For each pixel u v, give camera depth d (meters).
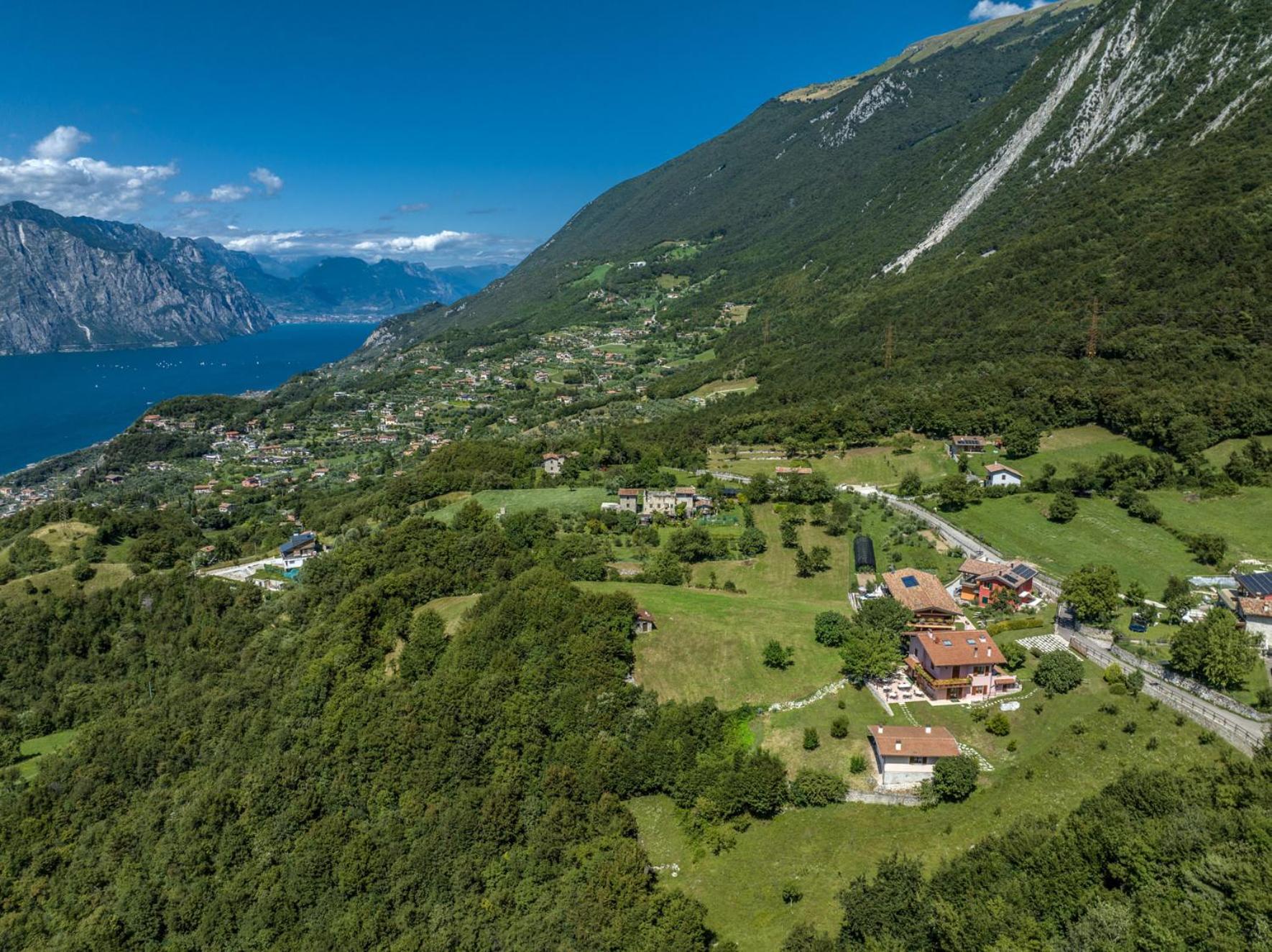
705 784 87.88
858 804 83.75
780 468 188.75
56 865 105.31
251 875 94.00
